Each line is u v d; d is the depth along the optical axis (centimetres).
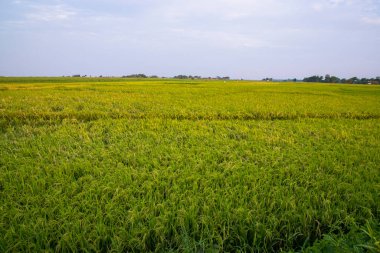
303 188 606
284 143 1014
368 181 656
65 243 429
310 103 2295
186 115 1596
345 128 1337
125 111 1642
